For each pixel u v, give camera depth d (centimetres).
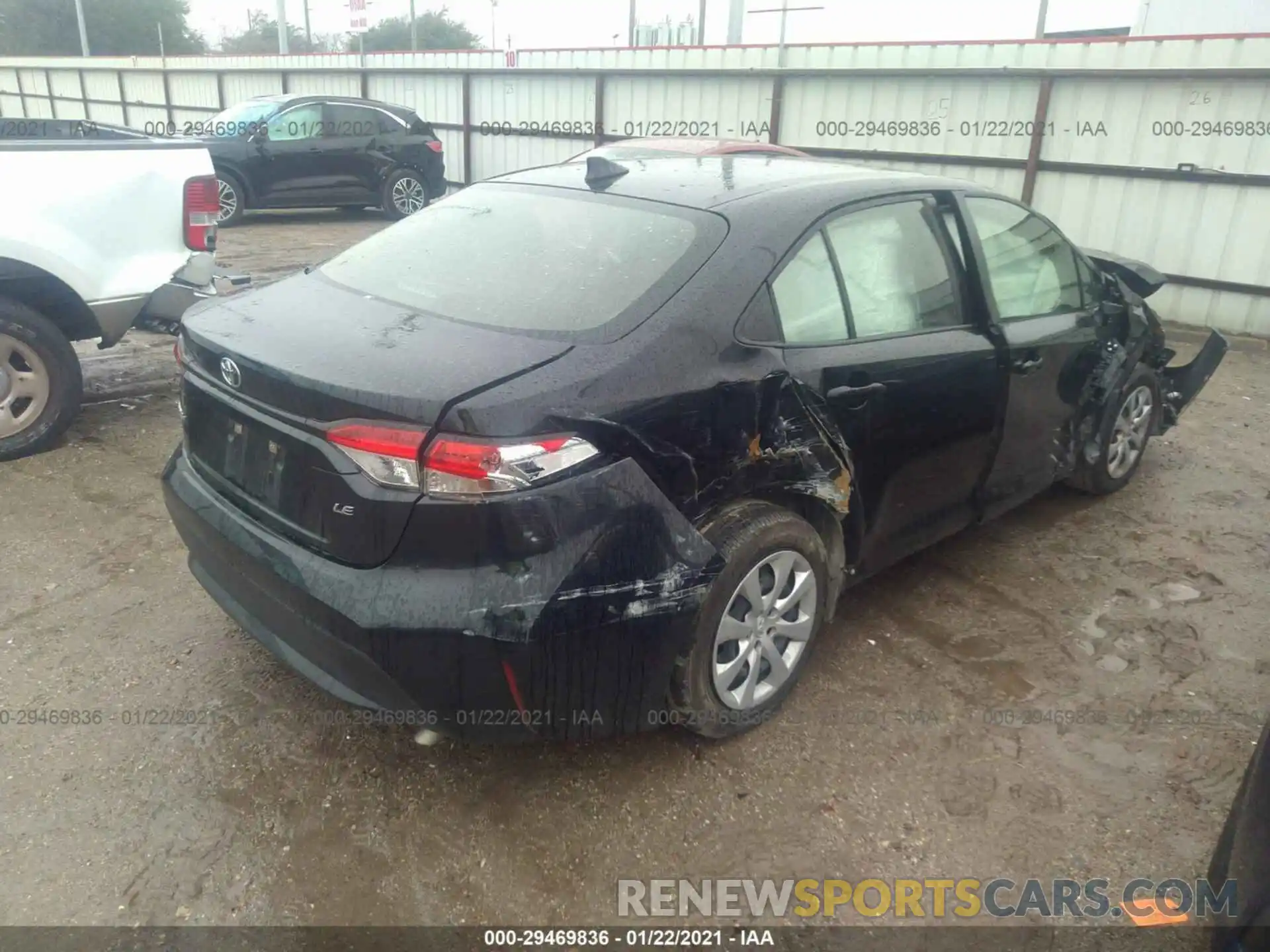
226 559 274
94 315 496
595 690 248
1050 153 958
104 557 398
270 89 1967
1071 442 434
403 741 296
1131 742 306
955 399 346
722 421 266
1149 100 887
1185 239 892
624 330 259
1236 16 1461
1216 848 240
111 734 294
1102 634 368
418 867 250
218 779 278
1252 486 516
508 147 1551
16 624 348
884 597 391
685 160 370
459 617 228
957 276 356
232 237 1237
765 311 283
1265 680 341
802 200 310
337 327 273
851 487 313
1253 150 840
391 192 1417
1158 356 494
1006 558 427
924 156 1052
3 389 483
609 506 240
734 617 285
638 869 252
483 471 224
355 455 233
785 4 1212
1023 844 264
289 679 323
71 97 2564
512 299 280
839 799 278
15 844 252
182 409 304
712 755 294
